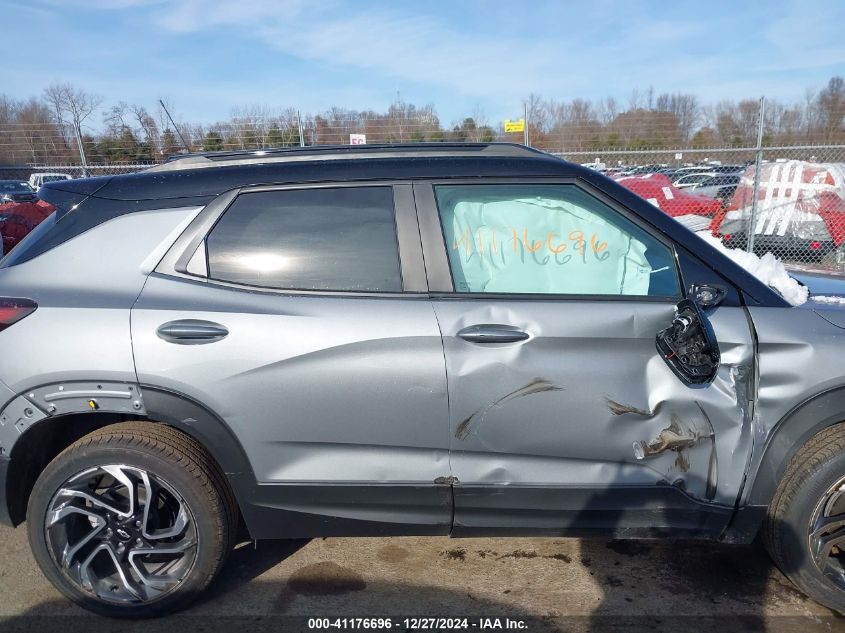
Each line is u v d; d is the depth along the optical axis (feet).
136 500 8.36
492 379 7.94
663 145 35.81
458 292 8.23
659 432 8.09
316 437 8.09
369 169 8.63
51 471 8.16
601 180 8.58
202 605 8.90
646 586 9.22
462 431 8.07
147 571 8.64
